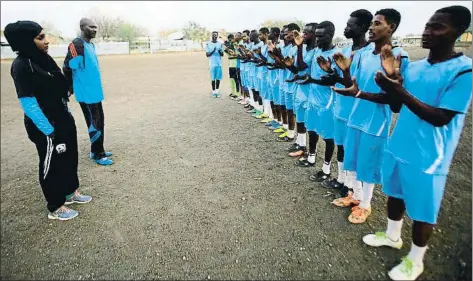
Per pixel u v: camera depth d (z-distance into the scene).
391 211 2.45
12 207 3.80
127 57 31.44
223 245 2.79
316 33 3.57
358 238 2.73
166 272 2.52
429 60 2.06
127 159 5.04
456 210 3.00
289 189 3.73
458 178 3.61
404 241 2.65
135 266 2.61
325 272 2.38
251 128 6.38
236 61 9.05
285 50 5.14
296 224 3.02
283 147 5.18
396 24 2.53
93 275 2.55
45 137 3.16
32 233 3.21
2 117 9.06
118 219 3.33
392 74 2.04
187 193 3.80
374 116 2.69
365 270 2.36
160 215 3.35
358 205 3.12
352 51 3.20
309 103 3.92
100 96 4.66
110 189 4.02
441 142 2.02
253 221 3.12
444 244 2.55
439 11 1.91
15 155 5.77
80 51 4.31
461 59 1.89
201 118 7.39
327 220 3.04
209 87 12.00
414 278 2.20
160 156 5.09
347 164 3.03
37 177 4.71
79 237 3.07
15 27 2.87
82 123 7.64
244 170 4.36
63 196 3.42
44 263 2.75
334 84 3.21
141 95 10.93
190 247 2.80
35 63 3.04
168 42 44.41
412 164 2.10
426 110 1.90
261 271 2.45
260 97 7.09
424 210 2.09
